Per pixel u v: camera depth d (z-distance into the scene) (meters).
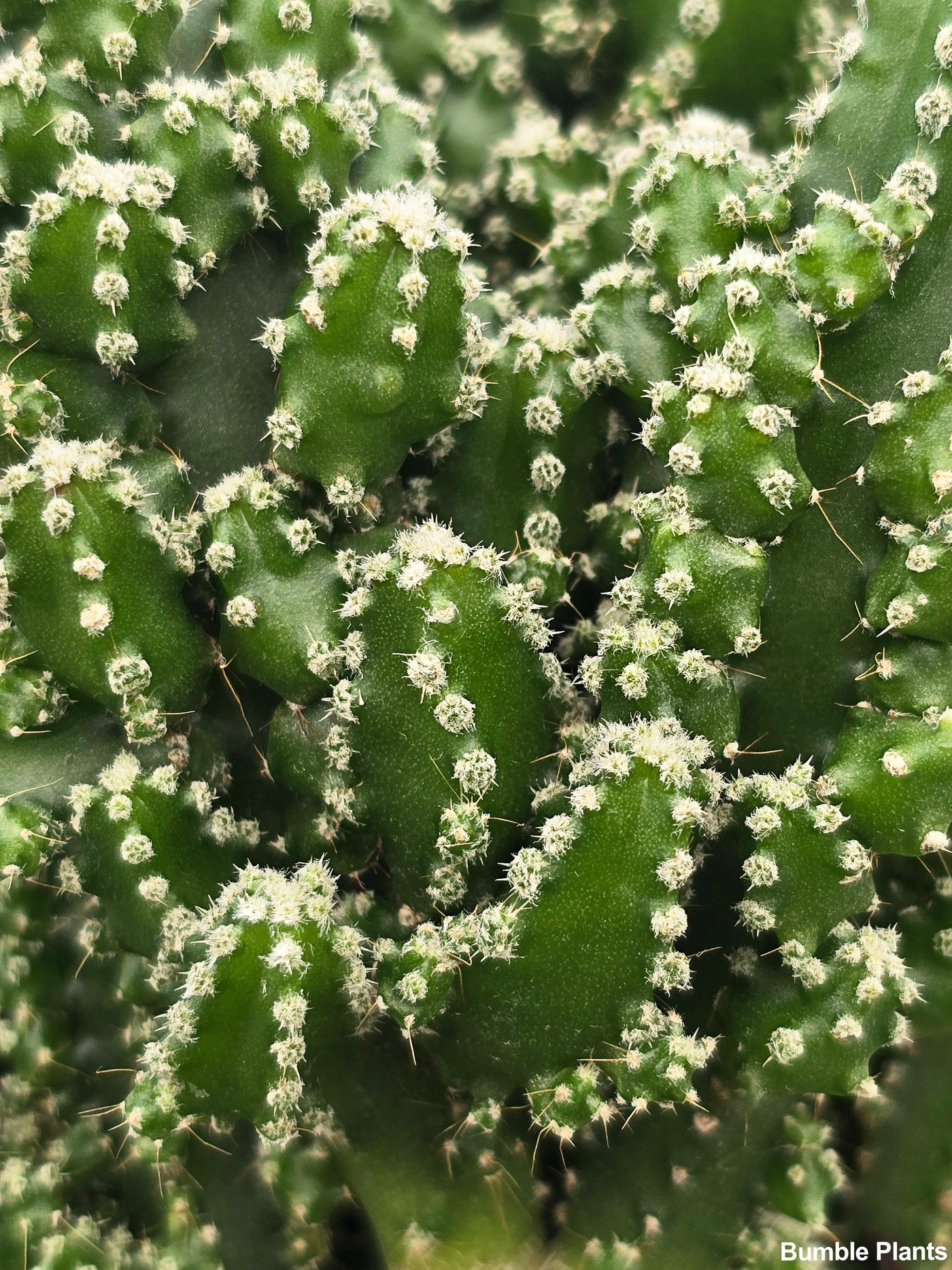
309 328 0.14
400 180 0.16
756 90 0.18
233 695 0.15
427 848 0.14
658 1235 0.14
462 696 0.14
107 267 0.14
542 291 0.17
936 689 0.14
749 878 0.14
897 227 0.14
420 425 0.14
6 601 0.14
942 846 0.14
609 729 0.14
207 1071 0.13
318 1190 0.14
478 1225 0.14
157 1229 0.15
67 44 0.15
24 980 0.15
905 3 0.14
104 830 0.14
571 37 0.18
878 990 0.14
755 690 0.15
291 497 0.14
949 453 0.14
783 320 0.14
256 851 0.15
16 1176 0.15
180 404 0.15
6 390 0.14
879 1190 0.15
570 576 0.15
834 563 0.14
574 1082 0.13
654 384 0.15
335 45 0.16
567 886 0.13
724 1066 0.14
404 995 0.13
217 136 0.15
